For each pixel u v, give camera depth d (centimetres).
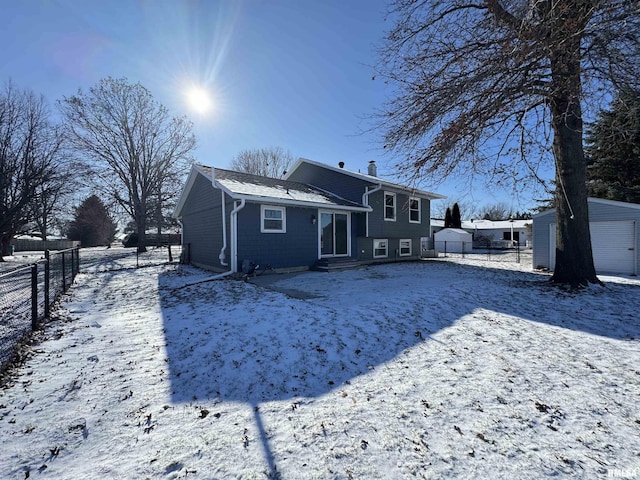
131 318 542
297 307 578
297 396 293
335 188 1491
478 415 256
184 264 1422
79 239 3888
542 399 279
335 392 299
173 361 368
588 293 660
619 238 1066
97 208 3506
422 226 1747
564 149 727
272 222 1051
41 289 808
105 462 209
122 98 2417
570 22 411
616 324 483
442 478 191
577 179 720
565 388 297
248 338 434
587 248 727
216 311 566
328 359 371
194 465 205
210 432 240
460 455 211
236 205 953
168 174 2558
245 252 977
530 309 572
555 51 458
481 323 493
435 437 230
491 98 567
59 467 205
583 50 481
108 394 296
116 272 1151
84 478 195
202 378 328
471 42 585
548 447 218
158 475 197
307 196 1199
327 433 237
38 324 498
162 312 579
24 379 323
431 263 1484
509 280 888
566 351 383
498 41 494
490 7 552
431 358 369
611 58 453
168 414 264
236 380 324
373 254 1479
